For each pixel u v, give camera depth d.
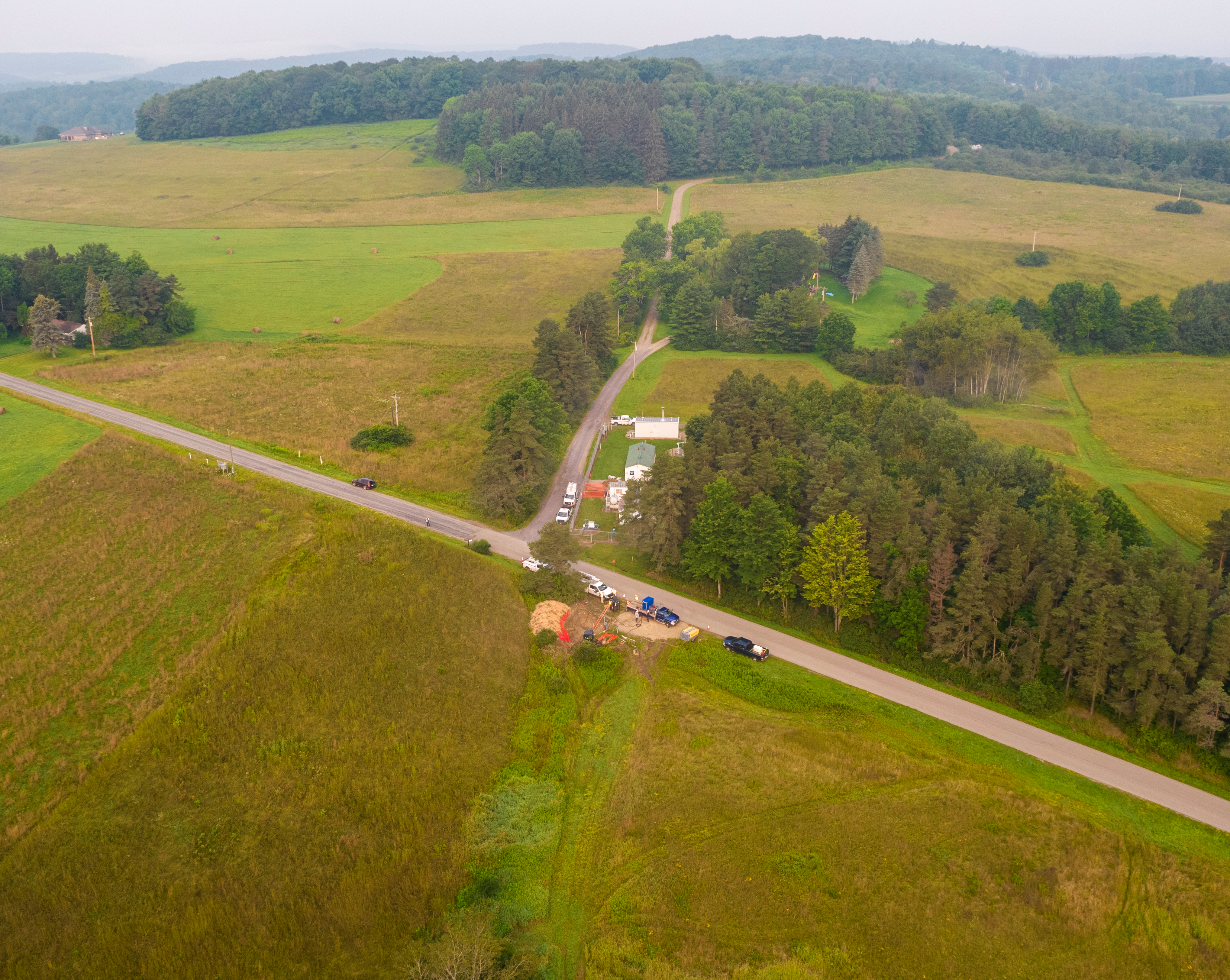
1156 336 185.50
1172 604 75.44
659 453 102.50
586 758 73.56
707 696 81.12
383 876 61.31
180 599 91.19
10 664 81.81
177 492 111.19
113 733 73.81
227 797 67.31
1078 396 163.75
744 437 110.19
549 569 96.44
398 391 157.12
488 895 60.03
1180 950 57.69
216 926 57.59
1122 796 70.31
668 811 67.75
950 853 64.31
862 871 62.78
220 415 139.75
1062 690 80.81
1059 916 59.97
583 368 153.25
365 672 80.50
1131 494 121.56
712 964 55.94
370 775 70.00
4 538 101.44
